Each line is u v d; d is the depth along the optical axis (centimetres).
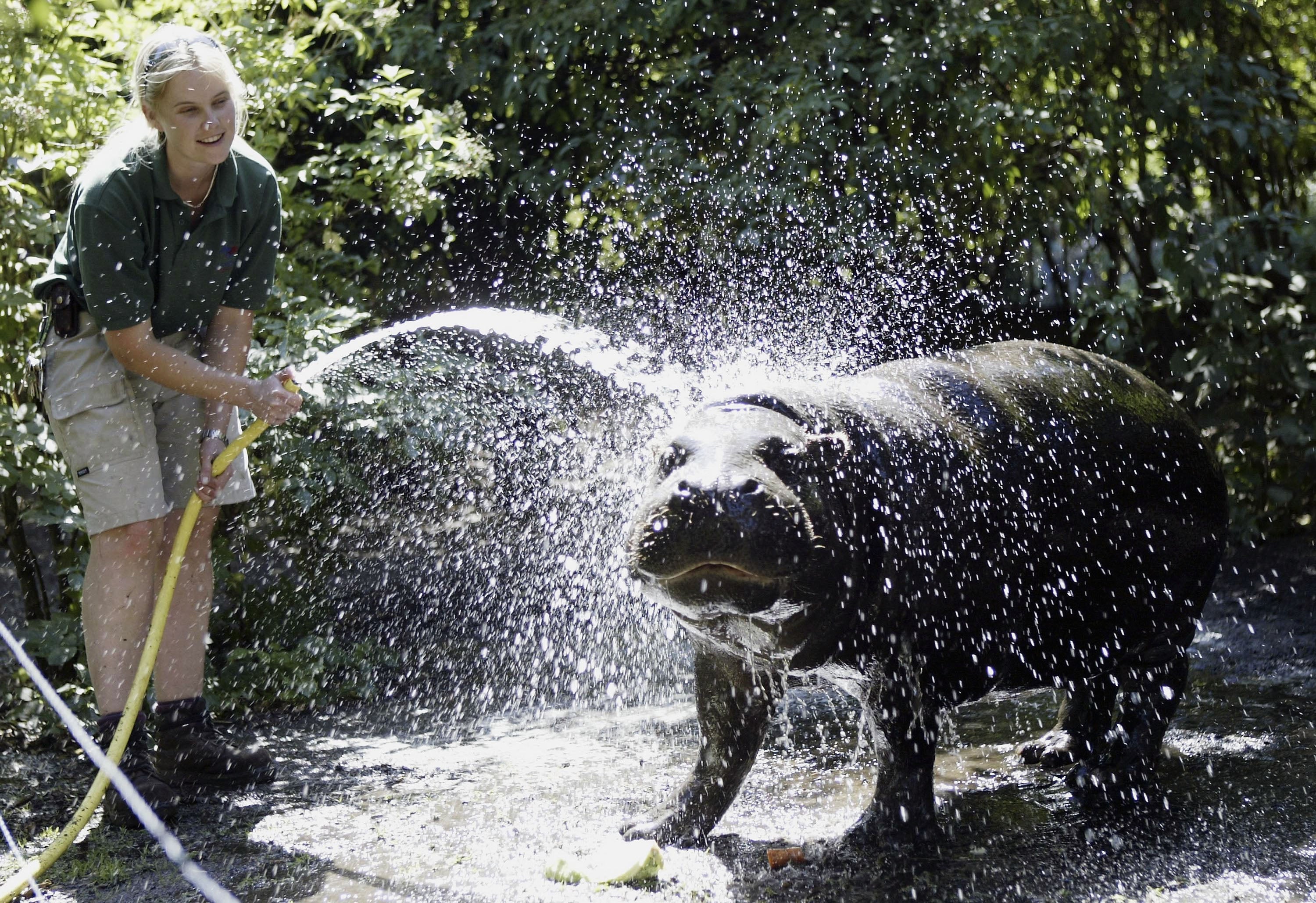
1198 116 822
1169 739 486
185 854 384
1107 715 468
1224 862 360
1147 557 433
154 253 419
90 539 489
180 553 409
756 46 841
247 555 658
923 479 373
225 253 434
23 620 618
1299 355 790
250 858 386
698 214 809
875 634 366
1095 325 853
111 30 639
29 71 587
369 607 680
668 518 312
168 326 442
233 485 456
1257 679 568
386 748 514
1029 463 400
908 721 376
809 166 804
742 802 427
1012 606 396
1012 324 850
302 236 729
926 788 379
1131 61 846
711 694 384
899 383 403
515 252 853
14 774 475
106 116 594
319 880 364
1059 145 830
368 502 721
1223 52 880
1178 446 445
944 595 375
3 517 594
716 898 343
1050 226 859
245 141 664
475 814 424
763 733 392
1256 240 833
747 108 806
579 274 838
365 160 775
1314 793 416
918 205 818
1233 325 789
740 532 309
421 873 368
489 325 496
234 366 455
